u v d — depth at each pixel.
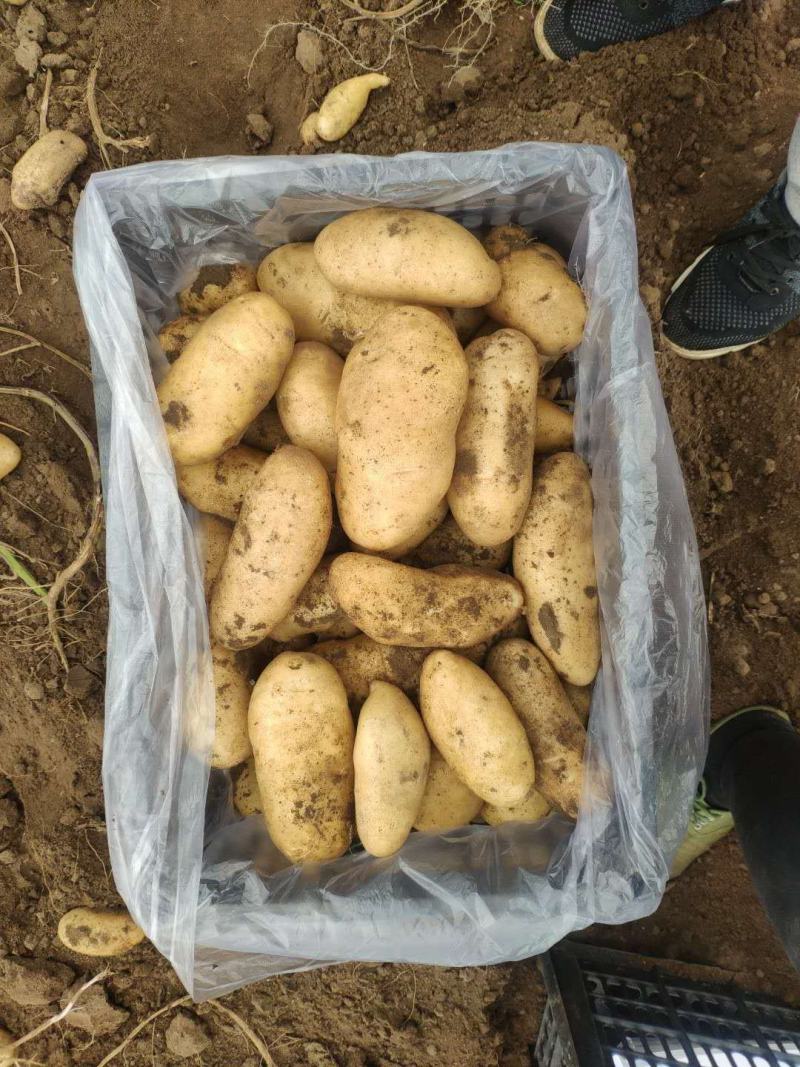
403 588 0.59
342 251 0.59
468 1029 0.82
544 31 0.75
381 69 0.77
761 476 0.82
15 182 0.71
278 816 0.60
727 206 0.80
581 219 0.63
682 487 0.63
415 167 0.58
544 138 0.75
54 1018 0.79
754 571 0.84
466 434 0.59
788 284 0.73
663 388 0.81
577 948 0.84
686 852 0.85
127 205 0.59
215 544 0.65
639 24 0.74
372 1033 0.82
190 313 0.65
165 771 0.59
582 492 0.62
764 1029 0.77
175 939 0.57
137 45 0.76
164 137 0.77
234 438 0.61
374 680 0.63
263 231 0.64
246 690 0.64
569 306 0.61
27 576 0.73
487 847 0.63
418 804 0.60
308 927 0.58
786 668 0.84
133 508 0.58
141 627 0.59
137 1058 0.81
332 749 0.60
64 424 0.75
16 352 0.74
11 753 0.77
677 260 0.81
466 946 0.58
